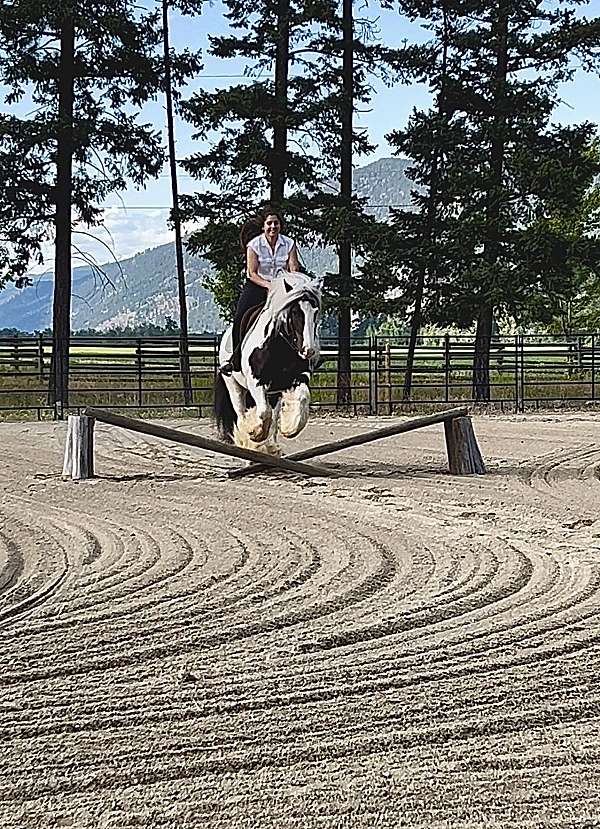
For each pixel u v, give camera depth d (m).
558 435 20.58
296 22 30.78
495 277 29.47
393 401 27.62
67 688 5.83
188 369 27.80
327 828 4.16
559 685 5.79
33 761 4.83
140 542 9.84
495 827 4.15
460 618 7.19
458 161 31.19
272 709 5.45
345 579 8.32
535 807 4.32
